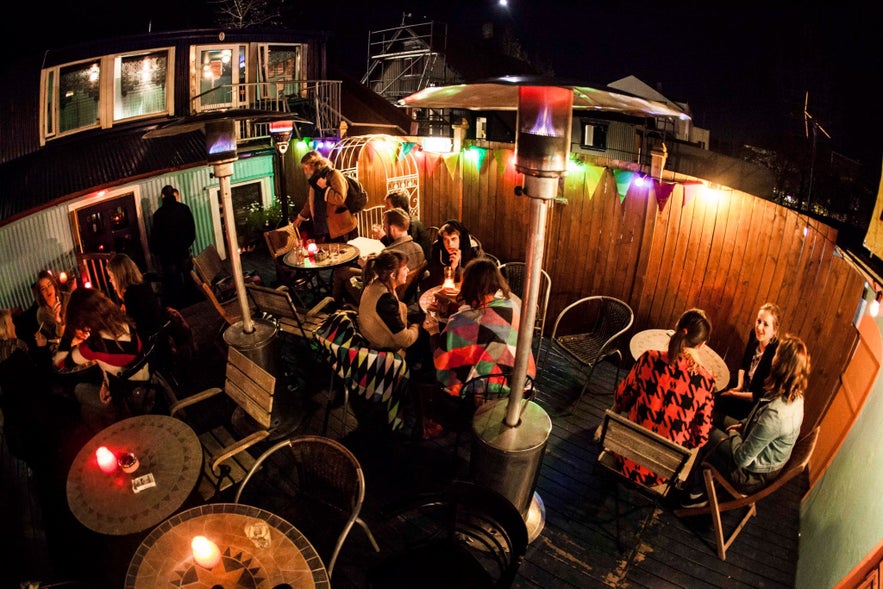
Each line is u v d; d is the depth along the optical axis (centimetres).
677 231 560
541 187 269
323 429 509
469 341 415
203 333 681
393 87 1906
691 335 367
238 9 1425
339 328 438
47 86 760
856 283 418
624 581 382
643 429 348
